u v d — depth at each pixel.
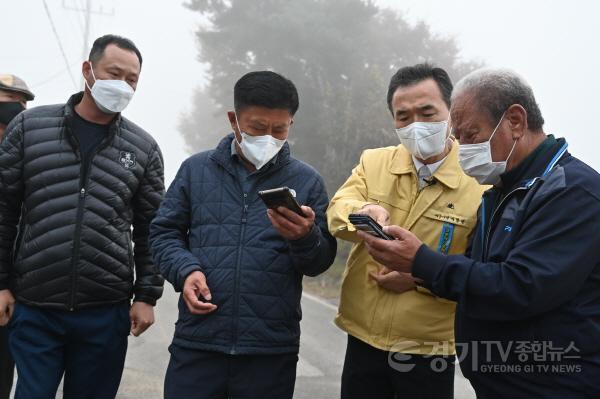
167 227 2.58
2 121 3.65
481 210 2.19
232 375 2.39
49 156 2.73
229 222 2.46
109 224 2.80
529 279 1.75
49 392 2.69
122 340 2.93
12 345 2.75
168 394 2.42
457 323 2.12
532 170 1.97
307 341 6.96
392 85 2.61
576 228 1.76
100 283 2.77
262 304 2.38
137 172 2.92
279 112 2.40
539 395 1.84
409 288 2.51
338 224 2.48
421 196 2.59
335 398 4.84
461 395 4.96
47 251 2.69
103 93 2.72
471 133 2.01
